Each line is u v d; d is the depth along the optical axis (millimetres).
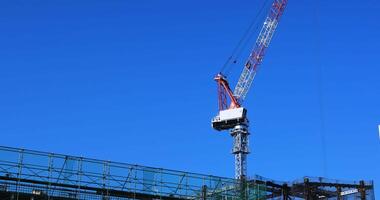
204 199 75000
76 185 68562
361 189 109438
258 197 78562
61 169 68375
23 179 66250
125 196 71312
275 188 106750
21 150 67125
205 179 76188
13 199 65125
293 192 107812
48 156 68188
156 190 72750
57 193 67625
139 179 72188
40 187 66750
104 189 70000
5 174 65688
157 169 73688
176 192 73812
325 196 110438
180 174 74812
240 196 77250
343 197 110938
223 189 76875
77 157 69688
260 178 104250
